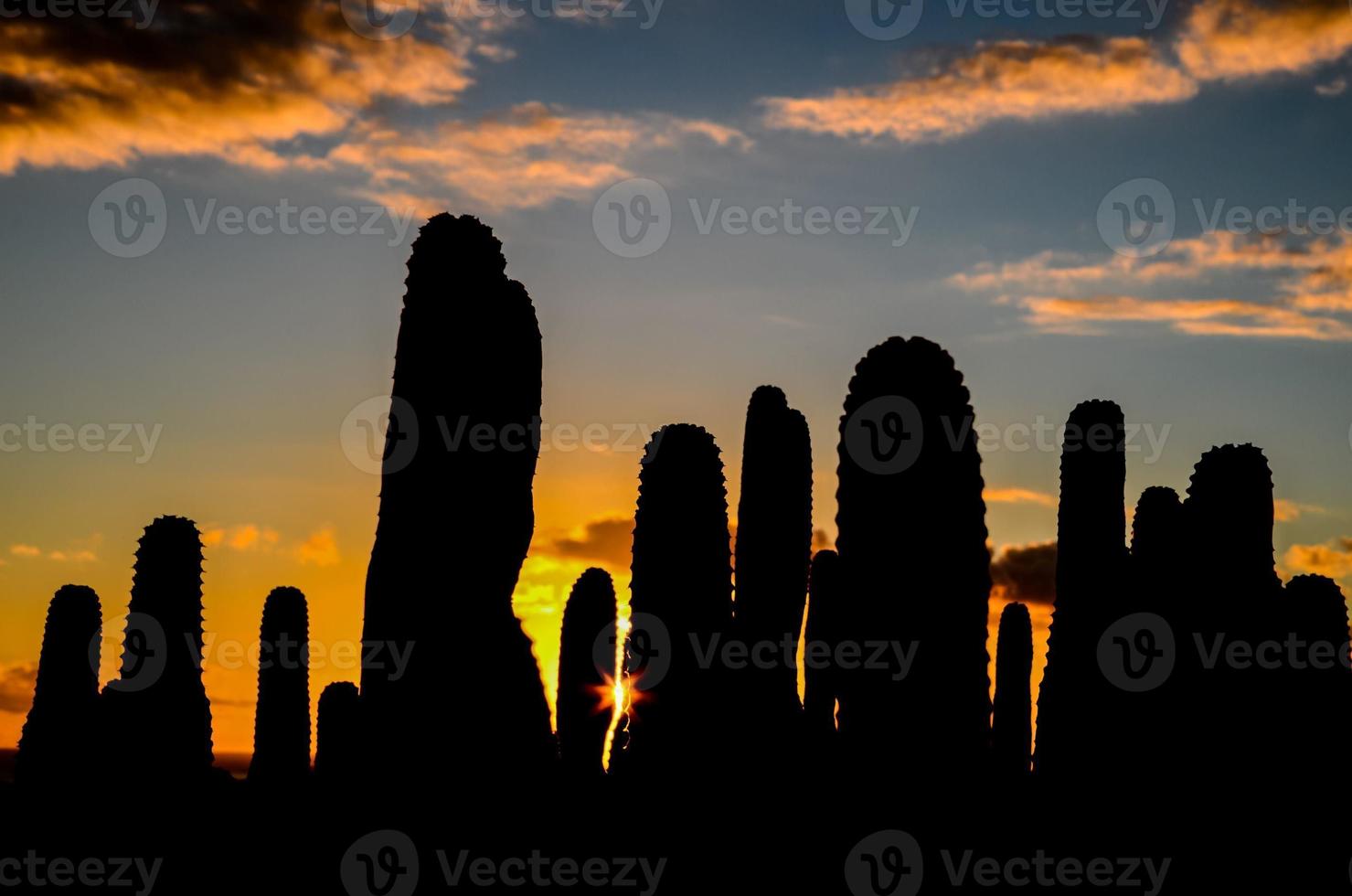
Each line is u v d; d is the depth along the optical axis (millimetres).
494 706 16312
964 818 13320
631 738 16625
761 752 16328
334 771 19359
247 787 21328
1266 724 16609
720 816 16047
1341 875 16219
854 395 13719
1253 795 16422
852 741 13664
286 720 21703
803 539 17906
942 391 13492
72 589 21000
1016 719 22172
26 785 20156
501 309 16406
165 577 19797
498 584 16453
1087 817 16531
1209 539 16828
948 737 13305
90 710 20625
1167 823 16391
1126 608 17250
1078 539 17750
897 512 13398
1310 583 17172
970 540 13461
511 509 16375
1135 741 16656
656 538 16453
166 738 19562
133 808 19281
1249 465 16797
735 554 18000
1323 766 16547
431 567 16000
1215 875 16188
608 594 20156
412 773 16016
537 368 16812
